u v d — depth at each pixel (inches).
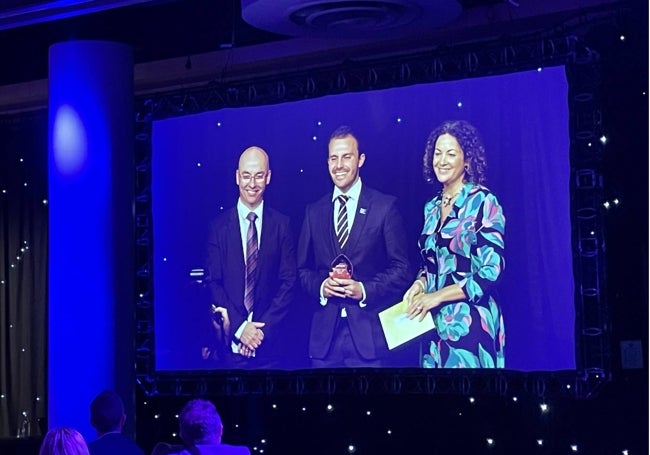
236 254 301.4
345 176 286.2
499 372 261.7
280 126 296.7
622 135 251.6
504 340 261.7
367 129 283.7
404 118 278.8
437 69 273.9
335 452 293.9
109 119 291.7
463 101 270.4
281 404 303.9
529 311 259.0
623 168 251.3
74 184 290.4
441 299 270.8
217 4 278.5
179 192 310.7
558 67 257.0
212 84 305.4
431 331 271.9
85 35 294.2
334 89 288.8
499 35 275.9
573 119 254.7
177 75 325.7
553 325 255.8
